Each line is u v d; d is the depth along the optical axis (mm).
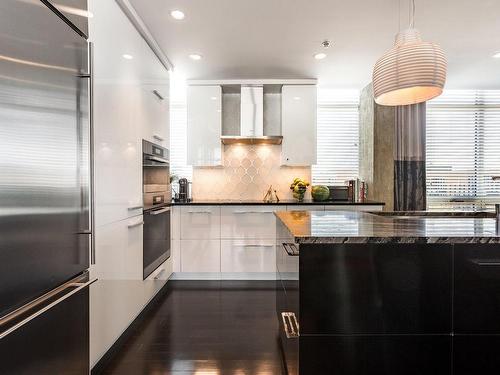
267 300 2920
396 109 3936
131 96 2270
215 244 3459
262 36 2680
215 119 3725
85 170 1489
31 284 1121
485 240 1197
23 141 1073
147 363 1909
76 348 1460
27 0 1085
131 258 2250
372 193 3902
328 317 1299
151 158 2705
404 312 1296
